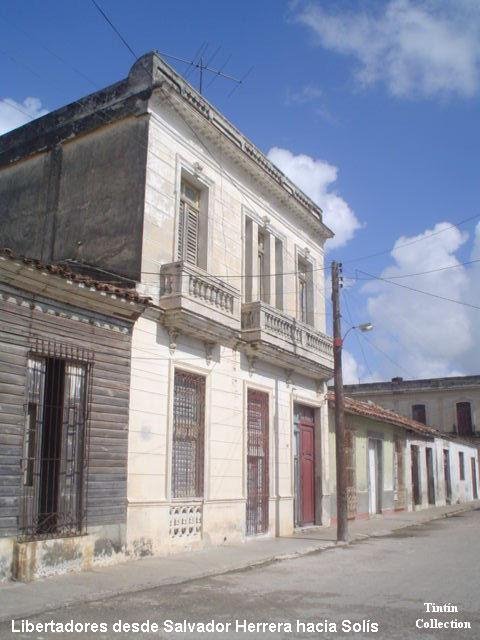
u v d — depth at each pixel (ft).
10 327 32.83
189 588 31.71
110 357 38.81
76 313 36.81
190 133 49.06
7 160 52.75
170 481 42.42
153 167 44.65
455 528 68.69
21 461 32.58
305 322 66.69
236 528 49.39
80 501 35.83
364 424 79.92
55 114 50.62
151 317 42.42
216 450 48.11
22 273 32.83
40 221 49.24
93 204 46.16
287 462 58.54
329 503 66.23
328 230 70.23
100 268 44.24
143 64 46.03
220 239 51.78
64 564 33.76
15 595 28.30
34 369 34.42
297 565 39.88
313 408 65.98
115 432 38.47
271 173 59.82
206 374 47.78
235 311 50.57
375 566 39.22
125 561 38.01
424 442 106.93
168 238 45.16
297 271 64.90
